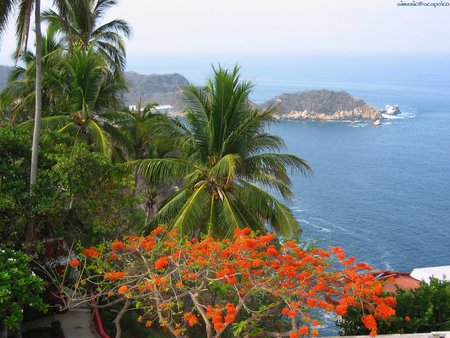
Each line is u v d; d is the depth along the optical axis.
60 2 15.98
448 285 15.20
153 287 12.04
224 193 18.62
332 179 103.56
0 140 14.70
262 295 13.22
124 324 17.66
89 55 24.14
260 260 11.59
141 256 13.58
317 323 11.04
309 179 101.88
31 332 15.39
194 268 12.41
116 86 25.48
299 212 78.12
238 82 18.83
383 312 11.16
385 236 67.62
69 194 14.38
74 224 15.44
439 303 14.25
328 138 160.88
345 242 64.94
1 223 13.66
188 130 19.41
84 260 14.57
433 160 127.94
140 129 27.05
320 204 83.44
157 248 13.50
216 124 18.88
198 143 19.23
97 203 14.82
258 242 12.47
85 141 22.95
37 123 14.72
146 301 14.65
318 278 11.70
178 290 13.89
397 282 23.69
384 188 97.25
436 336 11.55
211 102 18.94
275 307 12.17
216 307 12.39
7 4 14.62
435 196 91.56
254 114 18.61
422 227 72.00
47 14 27.94
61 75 26.16
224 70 18.77
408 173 112.44
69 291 15.96
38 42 15.08
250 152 19.06
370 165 120.69
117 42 31.16
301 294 11.20
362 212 79.25
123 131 28.06
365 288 11.54
